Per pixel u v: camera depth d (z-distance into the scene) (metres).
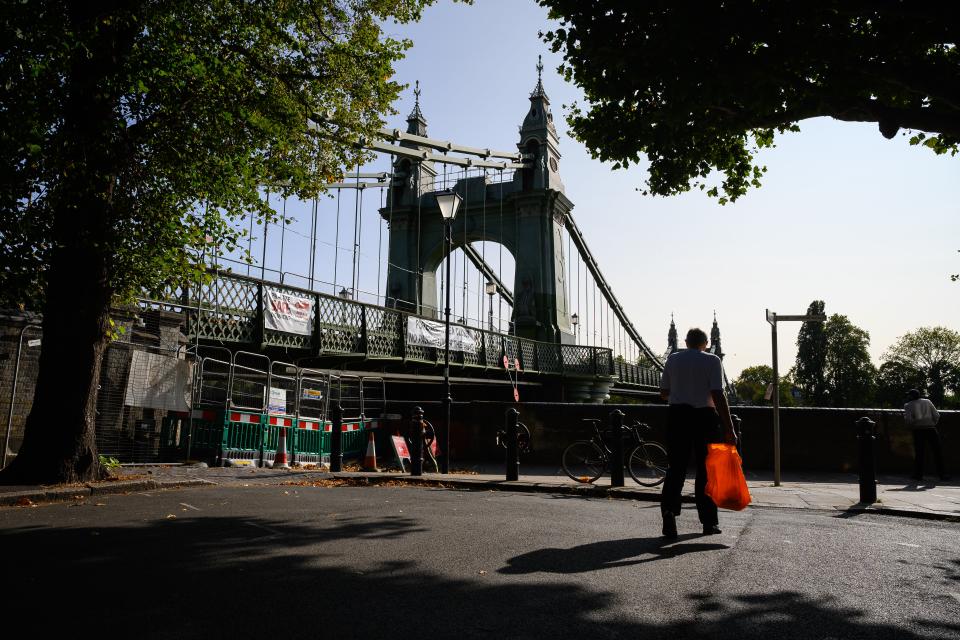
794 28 6.10
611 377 39.22
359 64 10.09
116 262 8.33
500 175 43.16
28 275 7.34
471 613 2.90
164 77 7.43
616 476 8.73
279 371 15.73
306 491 7.98
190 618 2.78
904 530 5.54
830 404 78.75
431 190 44.84
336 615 2.85
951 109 6.80
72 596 3.07
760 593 3.31
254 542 4.43
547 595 3.21
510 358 28.91
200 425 11.33
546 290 40.38
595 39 6.77
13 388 8.70
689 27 6.05
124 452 10.48
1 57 6.25
